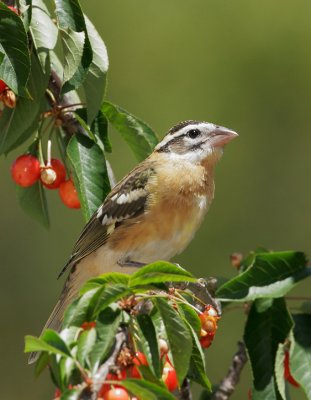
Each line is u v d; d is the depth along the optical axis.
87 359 6.51
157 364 6.86
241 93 19.20
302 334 8.71
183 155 10.88
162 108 19.16
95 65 9.21
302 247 18.14
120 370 6.89
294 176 18.72
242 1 19.58
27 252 17.58
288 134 19.03
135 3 19.64
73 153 9.45
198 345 7.37
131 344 6.98
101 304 6.78
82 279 10.87
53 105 9.63
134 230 10.55
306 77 19.28
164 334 7.25
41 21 8.98
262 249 10.00
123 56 19.41
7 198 17.88
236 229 18.22
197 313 8.07
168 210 10.54
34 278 17.47
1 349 16.91
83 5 19.58
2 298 17.25
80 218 17.69
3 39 8.29
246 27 19.52
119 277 6.89
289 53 19.36
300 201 18.48
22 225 17.69
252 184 18.62
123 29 19.56
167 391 6.21
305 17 19.44
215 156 10.92
